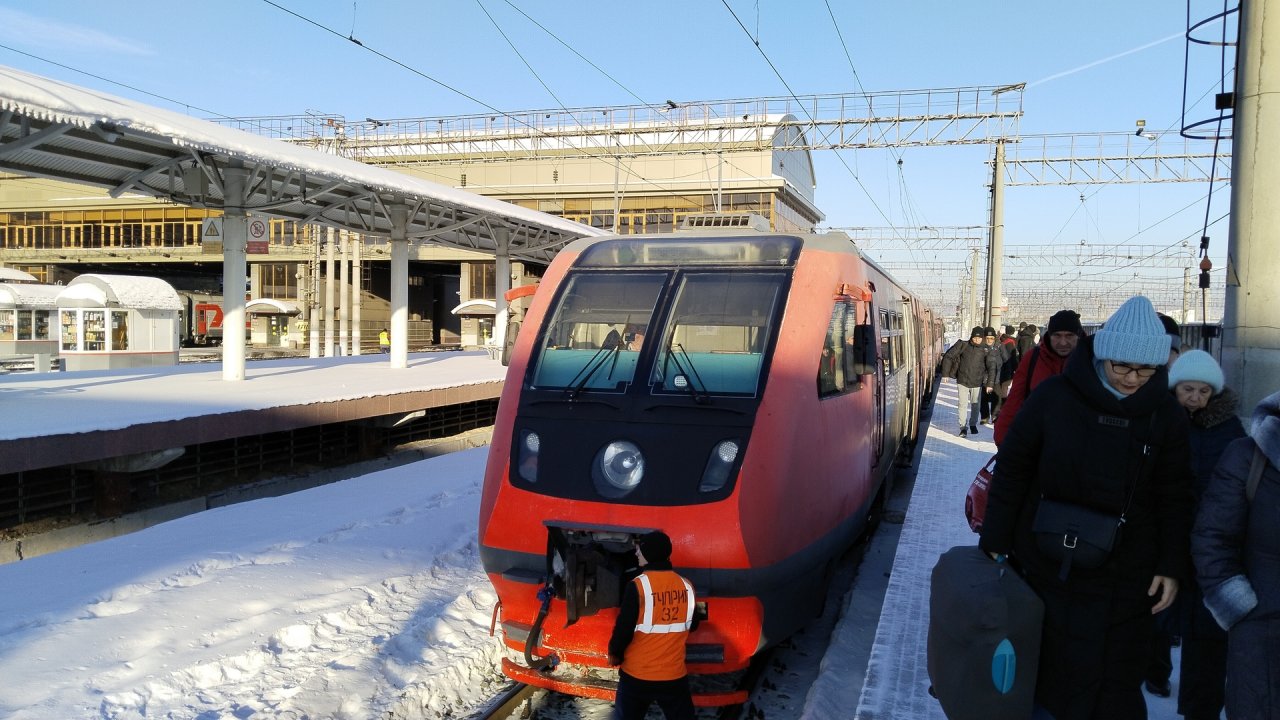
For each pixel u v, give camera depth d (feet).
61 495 37.96
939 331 115.14
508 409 19.98
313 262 108.99
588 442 18.75
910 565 22.65
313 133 107.86
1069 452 10.44
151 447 37.55
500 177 150.00
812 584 19.99
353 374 68.13
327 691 17.40
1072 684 10.49
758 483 17.89
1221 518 9.66
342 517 30.35
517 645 18.54
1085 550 10.28
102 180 51.01
